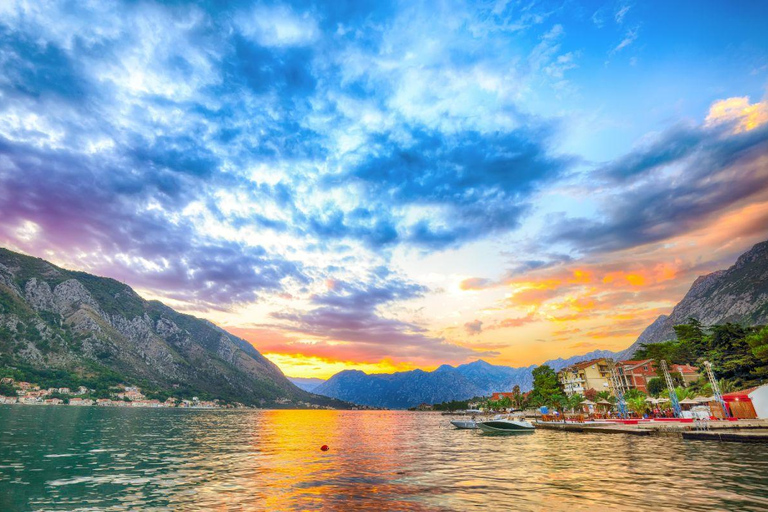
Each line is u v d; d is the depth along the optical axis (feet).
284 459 119.44
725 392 248.93
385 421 572.92
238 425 371.56
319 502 61.05
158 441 174.19
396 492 68.33
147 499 63.10
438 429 323.78
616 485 68.13
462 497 63.31
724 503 54.85
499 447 148.05
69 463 100.73
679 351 367.66
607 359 393.91
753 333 273.13
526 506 56.49
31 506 58.59
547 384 385.70
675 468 82.48
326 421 576.61
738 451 103.55
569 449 126.93
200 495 66.44
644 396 258.57
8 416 318.45
